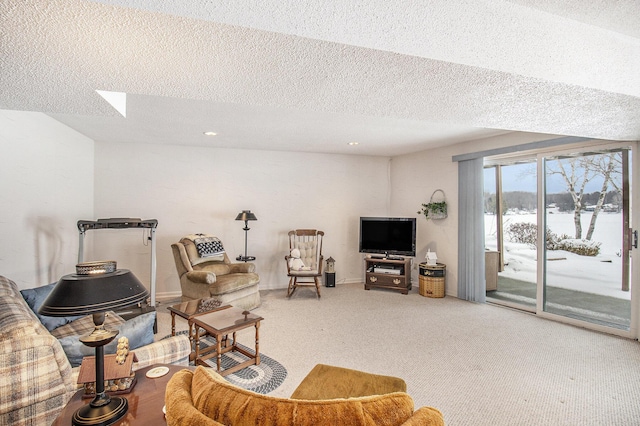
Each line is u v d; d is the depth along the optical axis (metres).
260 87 1.80
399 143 5.07
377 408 0.86
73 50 1.37
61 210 3.97
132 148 4.97
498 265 5.25
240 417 0.84
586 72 1.78
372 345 3.22
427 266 5.09
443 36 1.46
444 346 3.20
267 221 5.66
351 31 1.30
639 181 3.36
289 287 5.04
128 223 4.00
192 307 3.03
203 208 5.31
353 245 6.19
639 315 3.34
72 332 2.52
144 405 1.26
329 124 3.96
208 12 1.11
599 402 2.28
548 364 2.83
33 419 1.45
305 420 0.82
